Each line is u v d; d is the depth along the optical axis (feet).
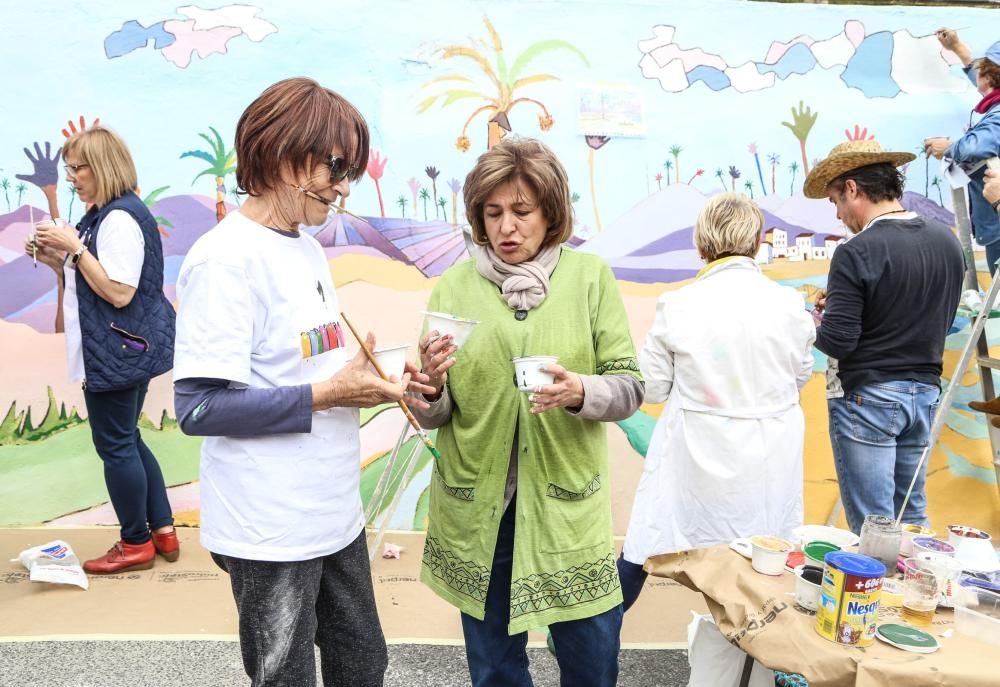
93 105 11.28
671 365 8.17
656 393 8.27
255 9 11.41
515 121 11.85
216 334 4.49
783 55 12.23
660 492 8.05
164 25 11.31
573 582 5.73
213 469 4.87
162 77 11.36
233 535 4.77
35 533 11.26
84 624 8.73
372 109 11.64
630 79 12.04
